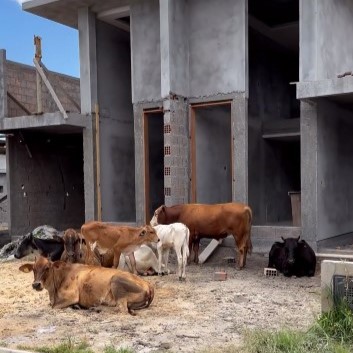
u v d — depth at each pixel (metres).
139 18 14.36
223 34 13.25
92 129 15.06
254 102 16.61
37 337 6.23
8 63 15.95
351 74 10.66
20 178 16.62
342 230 13.00
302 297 8.16
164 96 13.03
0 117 15.31
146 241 9.17
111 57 15.97
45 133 16.91
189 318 6.94
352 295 5.97
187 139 13.57
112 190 15.67
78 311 7.45
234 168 13.05
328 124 12.17
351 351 5.28
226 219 10.84
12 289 9.16
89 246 9.11
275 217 17.47
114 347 5.61
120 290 7.27
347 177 13.33
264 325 6.53
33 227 17.00
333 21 12.21
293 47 18.73
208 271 10.63
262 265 11.25
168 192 12.95
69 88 18.23
